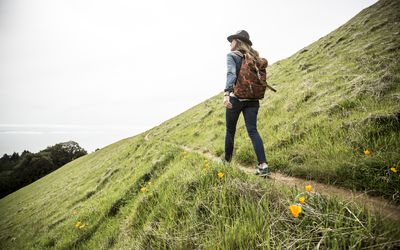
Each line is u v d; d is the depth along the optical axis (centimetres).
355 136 372
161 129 2955
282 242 177
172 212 278
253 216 219
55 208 1402
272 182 283
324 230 171
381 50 921
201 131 1334
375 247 151
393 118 360
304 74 1318
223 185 273
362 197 241
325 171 309
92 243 423
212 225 224
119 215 471
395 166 252
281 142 510
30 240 848
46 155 10050
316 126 496
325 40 2072
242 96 343
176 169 436
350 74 781
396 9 1614
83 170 3062
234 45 373
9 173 9600
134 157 1251
